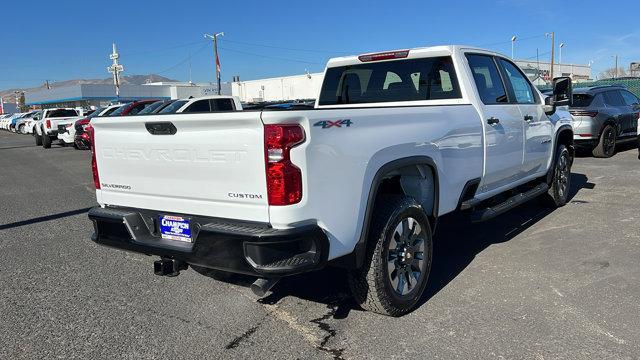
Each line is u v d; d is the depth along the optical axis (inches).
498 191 213.3
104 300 173.2
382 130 140.5
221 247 124.4
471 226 251.3
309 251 123.5
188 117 128.1
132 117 141.6
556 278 177.5
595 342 133.3
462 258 203.9
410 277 155.7
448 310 155.9
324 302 166.2
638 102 560.7
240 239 119.8
